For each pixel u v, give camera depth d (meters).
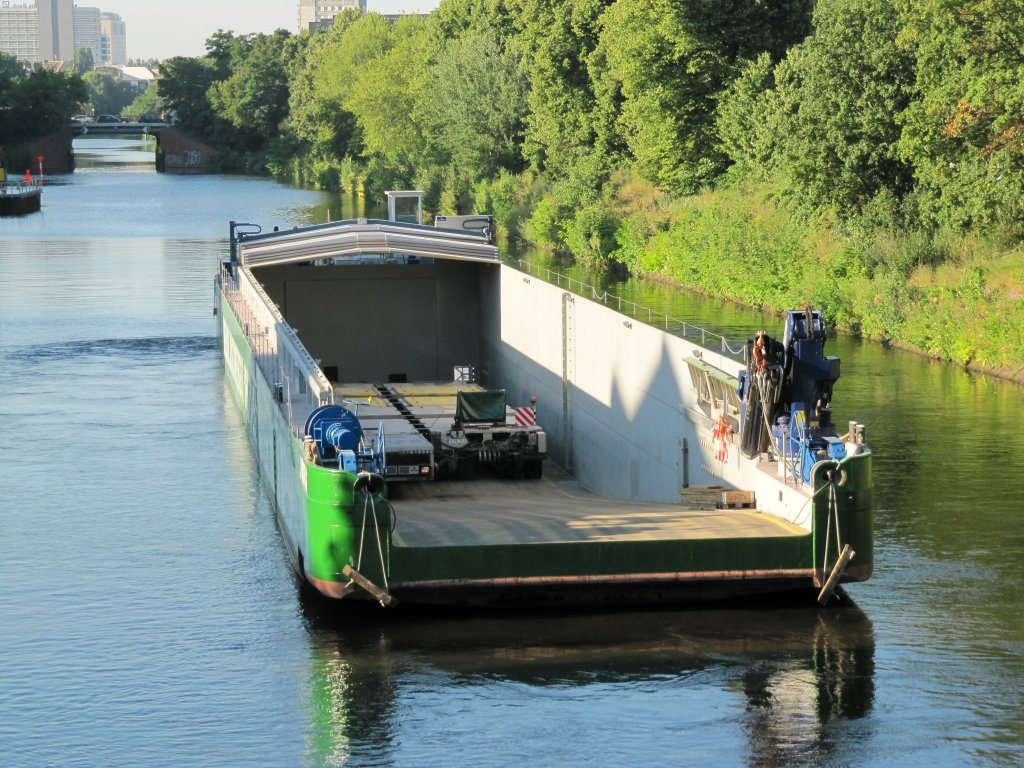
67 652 34.12
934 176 81.25
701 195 119.06
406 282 73.69
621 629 34.19
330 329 73.56
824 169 90.06
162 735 29.47
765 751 28.11
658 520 36.53
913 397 63.12
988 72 74.12
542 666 32.09
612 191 133.75
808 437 35.72
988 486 47.31
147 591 38.66
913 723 29.22
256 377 54.41
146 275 117.00
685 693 30.69
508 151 167.25
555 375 57.66
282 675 32.31
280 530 44.50
